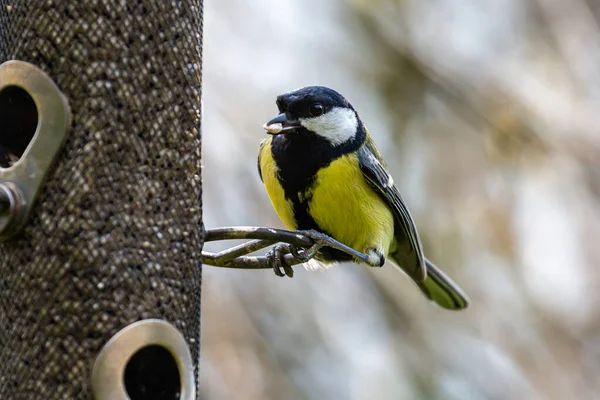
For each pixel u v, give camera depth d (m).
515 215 14.91
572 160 14.72
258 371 12.85
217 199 12.89
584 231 14.64
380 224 7.91
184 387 5.45
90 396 5.31
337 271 14.00
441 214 14.95
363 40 15.31
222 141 13.23
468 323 14.24
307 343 13.37
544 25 15.36
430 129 15.48
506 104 14.95
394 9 15.43
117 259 5.45
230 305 13.11
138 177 5.57
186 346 5.54
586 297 14.43
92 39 5.48
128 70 5.56
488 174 15.12
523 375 14.04
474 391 13.81
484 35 15.49
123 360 5.30
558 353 14.16
